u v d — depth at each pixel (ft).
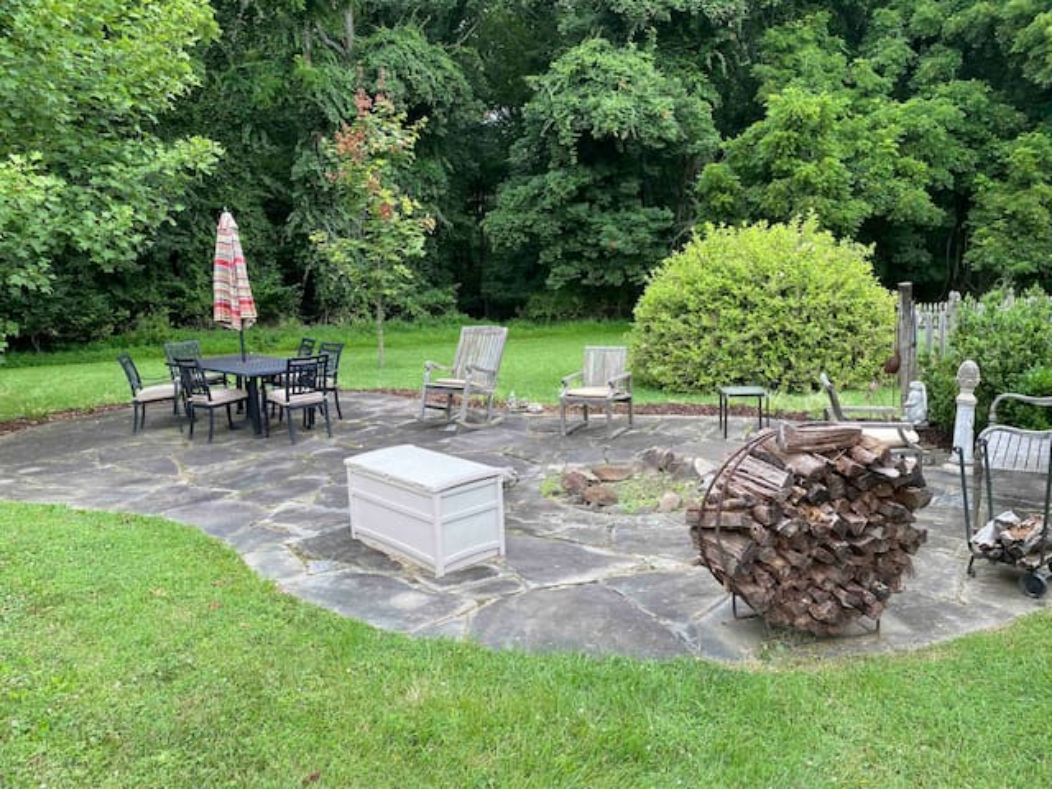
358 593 11.09
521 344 55.01
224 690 8.23
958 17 64.80
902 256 66.08
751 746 7.13
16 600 10.58
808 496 8.84
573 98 61.62
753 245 30.66
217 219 61.77
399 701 8.00
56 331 55.21
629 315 74.49
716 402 28.14
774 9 72.33
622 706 7.82
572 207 66.28
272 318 65.05
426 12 72.84
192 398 22.97
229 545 13.26
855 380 29.35
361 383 35.32
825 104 55.57
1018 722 7.38
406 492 12.13
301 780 6.81
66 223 24.08
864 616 9.66
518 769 6.88
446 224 71.41
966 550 12.16
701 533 9.30
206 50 55.88
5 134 24.56
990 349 19.29
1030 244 58.54
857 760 6.91
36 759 7.09
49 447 22.56
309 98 58.29
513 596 10.88
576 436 22.50
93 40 24.49
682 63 67.26
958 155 62.80
